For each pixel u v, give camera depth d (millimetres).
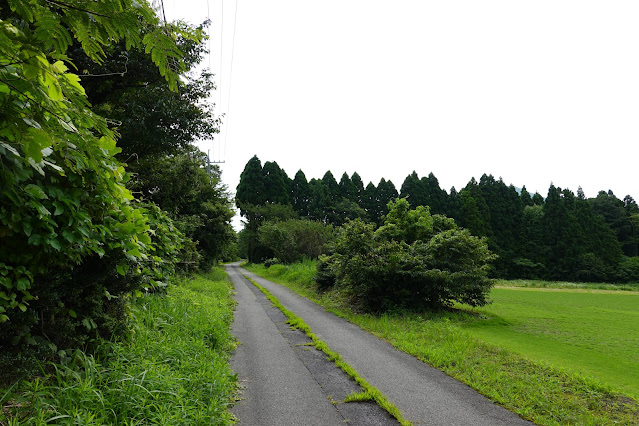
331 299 14383
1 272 2305
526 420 3926
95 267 3457
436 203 51688
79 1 1345
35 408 2350
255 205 50406
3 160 1885
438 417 3902
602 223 47969
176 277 11781
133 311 4852
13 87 1317
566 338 8500
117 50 7949
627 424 3920
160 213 5684
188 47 8781
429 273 10844
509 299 18000
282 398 4234
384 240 13352
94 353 3545
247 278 27406
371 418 3775
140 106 8961
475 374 5285
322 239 37031
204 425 3061
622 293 28000
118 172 3025
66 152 2033
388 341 7574
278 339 7324
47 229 2426
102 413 2568
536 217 48406
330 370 5395
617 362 6434
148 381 3191
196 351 4895
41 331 3086
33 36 1341
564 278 43844
